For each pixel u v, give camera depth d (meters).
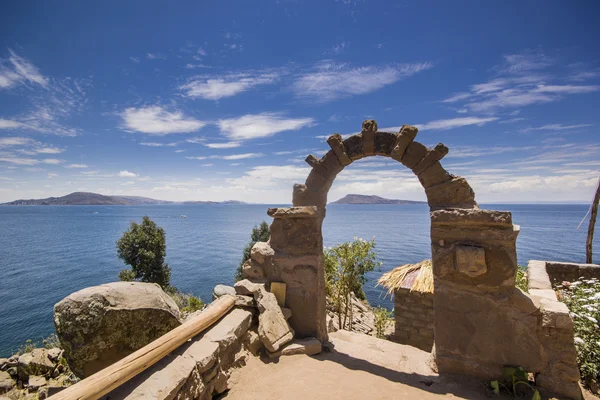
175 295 23.25
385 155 5.18
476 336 4.29
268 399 3.66
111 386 2.55
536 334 4.00
